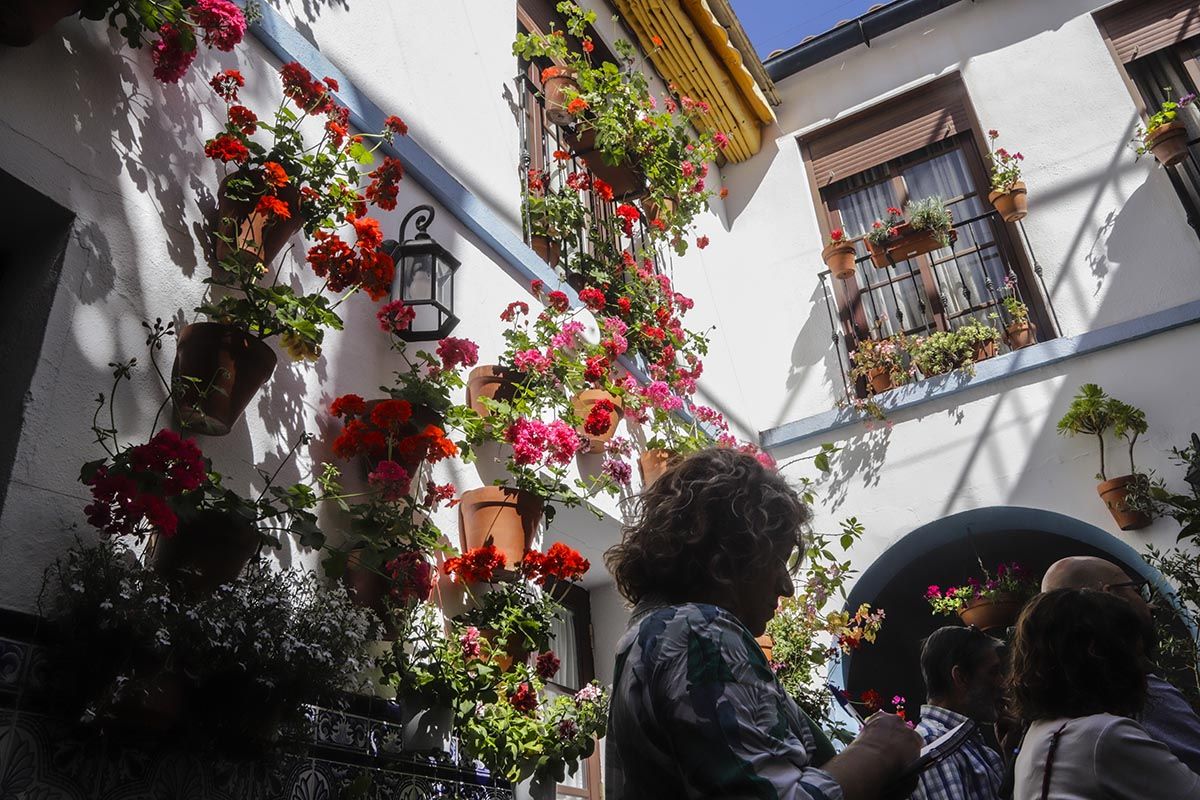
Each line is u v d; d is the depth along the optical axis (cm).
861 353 642
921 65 727
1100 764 152
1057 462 558
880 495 605
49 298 204
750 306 723
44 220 213
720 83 707
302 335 239
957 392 605
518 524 314
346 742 238
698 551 130
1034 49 687
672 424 512
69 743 167
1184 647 464
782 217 740
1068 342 580
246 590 196
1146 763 150
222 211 252
